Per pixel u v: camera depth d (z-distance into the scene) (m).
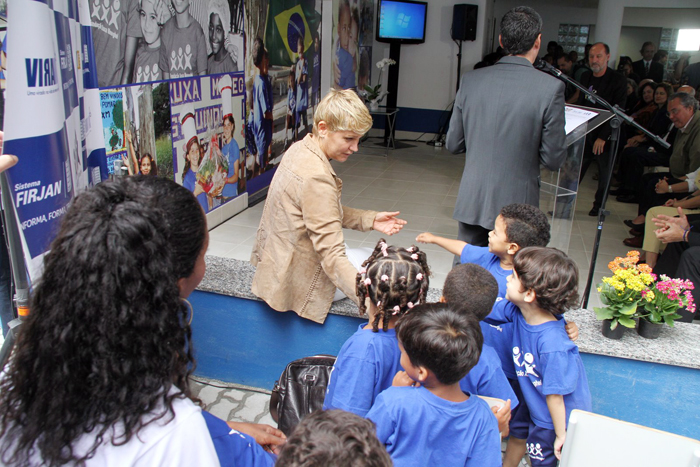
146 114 3.54
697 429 1.93
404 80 9.98
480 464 1.26
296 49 6.34
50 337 0.65
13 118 1.33
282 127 6.19
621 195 6.36
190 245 0.76
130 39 3.28
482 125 2.49
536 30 2.36
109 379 0.65
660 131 6.04
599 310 1.95
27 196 1.40
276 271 2.04
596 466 1.39
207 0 4.19
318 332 2.23
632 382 1.94
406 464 1.26
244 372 2.41
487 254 2.09
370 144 9.60
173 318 0.70
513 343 1.79
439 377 1.20
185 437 0.69
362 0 8.79
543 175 3.58
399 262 1.40
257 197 5.68
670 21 13.92
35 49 1.36
